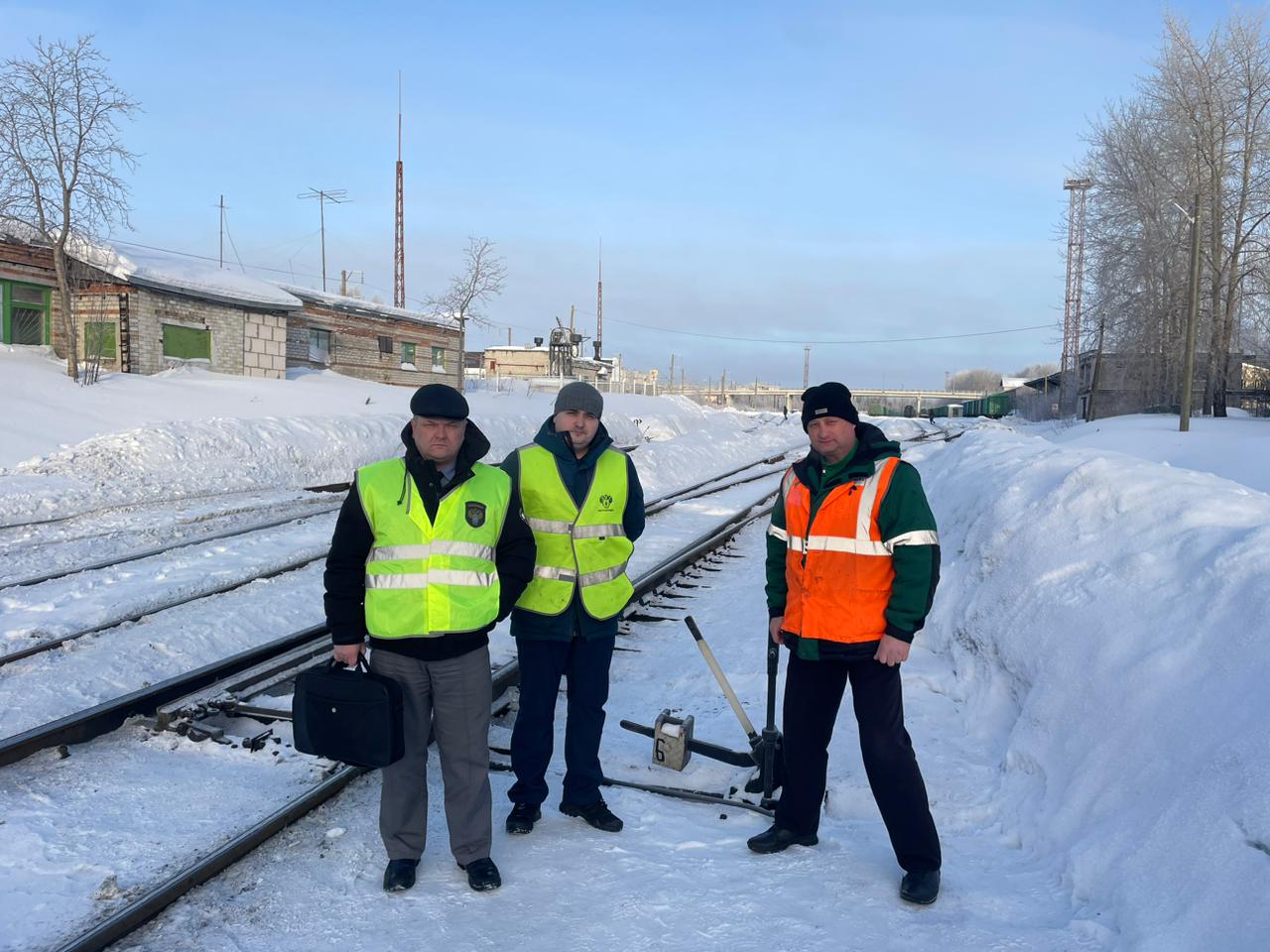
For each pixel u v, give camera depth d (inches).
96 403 765.3
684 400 1800.0
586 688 161.6
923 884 132.3
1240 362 1450.5
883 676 138.4
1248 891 108.9
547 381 1957.4
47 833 153.0
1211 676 143.7
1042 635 192.7
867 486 138.9
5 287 935.7
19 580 339.3
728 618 320.5
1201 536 181.3
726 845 153.3
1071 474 234.1
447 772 140.9
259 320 1125.1
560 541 158.4
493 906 132.9
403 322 1428.4
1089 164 1565.0
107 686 235.3
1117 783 143.7
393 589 135.3
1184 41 1403.8
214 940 123.7
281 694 220.1
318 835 155.2
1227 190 1390.3
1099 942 118.3
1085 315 1615.4
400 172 1809.8
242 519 499.5
